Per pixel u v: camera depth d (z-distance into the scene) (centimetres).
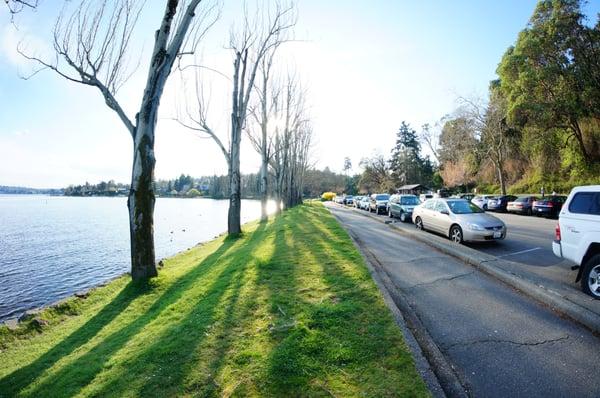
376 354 386
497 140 3584
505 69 2923
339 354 385
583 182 2833
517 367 385
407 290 655
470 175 4738
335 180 10900
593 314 488
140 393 352
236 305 563
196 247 1683
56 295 1286
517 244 1123
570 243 631
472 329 481
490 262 805
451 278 727
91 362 468
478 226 1083
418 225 1523
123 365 425
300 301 560
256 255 959
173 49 866
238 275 759
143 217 860
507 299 597
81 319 726
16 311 1121
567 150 2970
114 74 929
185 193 14950
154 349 443
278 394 329
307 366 366
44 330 718
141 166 852
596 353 411
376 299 552
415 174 8012
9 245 2353
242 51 1614
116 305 753
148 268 868
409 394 317
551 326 486
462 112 3678
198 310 575
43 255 2011
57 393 396
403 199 2019
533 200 2452
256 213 5166
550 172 3288
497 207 2800
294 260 855
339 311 501
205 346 433
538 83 2689
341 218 2330
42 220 4222
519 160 3875
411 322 504
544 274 743
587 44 2588
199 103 1738
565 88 2620
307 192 10200
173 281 880
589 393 337
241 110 1641
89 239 2634
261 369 368
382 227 1702
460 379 365
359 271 716
